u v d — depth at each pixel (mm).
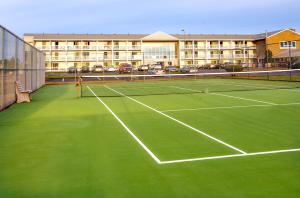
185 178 5684
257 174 5828
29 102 17922
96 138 8852
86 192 5133
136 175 5871
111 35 80500
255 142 8180
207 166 6324
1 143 8328
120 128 10219
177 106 15383
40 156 7137
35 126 10641
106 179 5688
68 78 46906
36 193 5117
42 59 34688
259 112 13047
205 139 8586
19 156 7145
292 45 75188
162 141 8445
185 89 26281
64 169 6246
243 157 6891
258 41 80438
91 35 79438
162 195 4977
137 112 13641
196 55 82375
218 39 81875
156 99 18812
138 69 57500
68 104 16859
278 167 6191
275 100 16938
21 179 5730
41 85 33188
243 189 5152
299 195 4895
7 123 11211
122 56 79562
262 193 4988
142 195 4984
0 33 13984
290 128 9812
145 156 7078
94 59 77750
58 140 8633
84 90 27328
